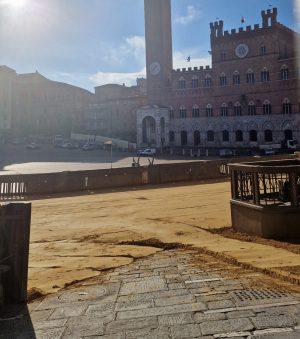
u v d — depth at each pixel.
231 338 4.72
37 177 25.55
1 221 6.74
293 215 10.39
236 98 77.25
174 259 9.02
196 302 6.03
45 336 5.23
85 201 21.08
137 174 28.97
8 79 102.75
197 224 13.06
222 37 78.69
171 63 92.50
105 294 6.83
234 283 6.86
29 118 105.38
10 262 6.71
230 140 77.94
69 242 11.52
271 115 73.19
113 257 9.58
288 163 12.76
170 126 85.25
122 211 16.97
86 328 5.39
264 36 73.81
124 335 5.06
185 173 31.00
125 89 112.75
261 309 5.54
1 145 92.69
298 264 7.79
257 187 10.74
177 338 4.83
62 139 92.75
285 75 71.75
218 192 22.28
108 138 92.38
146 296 6.53
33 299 6.86
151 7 89.25
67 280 7.85
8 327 5.62
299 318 5.15
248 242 10.19
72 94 105.25
